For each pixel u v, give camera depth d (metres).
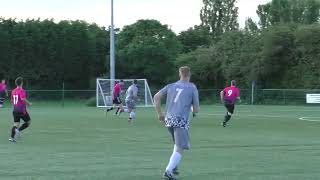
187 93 20.53
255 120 58.50
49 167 23.58
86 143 34.06
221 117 63.59
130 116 53.56
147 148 31.27
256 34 121.75
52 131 43.09
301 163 25.11
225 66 120.38
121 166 23.94
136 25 132.62
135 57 128.38
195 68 125.62
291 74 115.06
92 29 140.50
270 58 115.06
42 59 130.00
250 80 116.44
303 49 113.38
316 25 116.31
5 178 20.75
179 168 23.44
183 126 20.44
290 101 102.69
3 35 125.19
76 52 132.62
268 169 23.23
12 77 126.62
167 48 131.75
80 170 22.77
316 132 43.28
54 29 131.12
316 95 100.31
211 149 30.91
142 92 92.94
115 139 36.66
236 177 21.20
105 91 91.94
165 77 129.12
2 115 65.19
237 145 33.16
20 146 32.25
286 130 45.12
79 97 101.56
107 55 135.88
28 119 35.62
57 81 131.88
